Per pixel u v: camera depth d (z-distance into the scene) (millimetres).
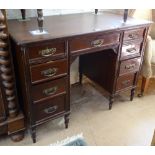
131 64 1684
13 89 1281
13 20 1534
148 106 1882
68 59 1303
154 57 1854
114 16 1776
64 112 1503
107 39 1409
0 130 1363
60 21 1535
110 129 1602
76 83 2219
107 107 1851
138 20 1626
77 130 1579
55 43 1189
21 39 1104
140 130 1599
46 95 1336
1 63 1160
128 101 1942
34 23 1452
